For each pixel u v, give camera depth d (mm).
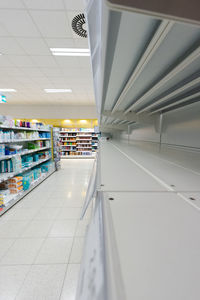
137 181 588
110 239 276
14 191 2961
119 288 193
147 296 181
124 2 182
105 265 230
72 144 9648
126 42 449
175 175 678
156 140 1557
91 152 9570
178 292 186
